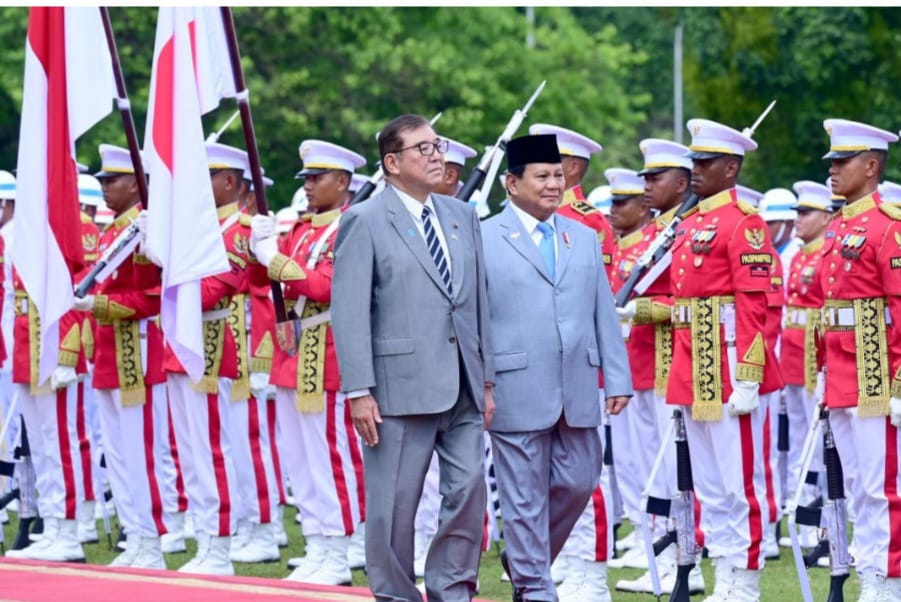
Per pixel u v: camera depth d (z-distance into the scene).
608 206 21.16
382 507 12.48
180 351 15.76
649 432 17.84
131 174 18.62
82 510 20.33
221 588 14.55
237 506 18.02
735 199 15.21
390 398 12.44
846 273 14.61
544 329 13.45
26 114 16.61
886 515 14.48
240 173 17.83
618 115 48.38
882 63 36.97
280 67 40.75
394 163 12.67
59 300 16.56
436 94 41.22
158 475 18.19
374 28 40.78
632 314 16.58
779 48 37.25
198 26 16.08
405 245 12.52
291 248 17.67
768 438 15.86
